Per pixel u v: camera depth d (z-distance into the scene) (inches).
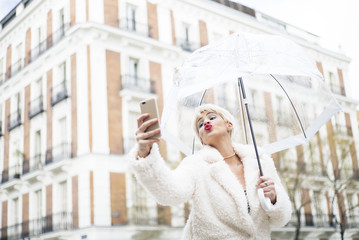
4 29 968.3
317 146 843.4
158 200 81.0
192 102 130.1
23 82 876.6
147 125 75.0
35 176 762.8
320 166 830.5
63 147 718.5
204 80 97.3
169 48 817.5
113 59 737.6
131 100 738.2
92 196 647.8
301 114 123.5
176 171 86.7
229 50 103.0
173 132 124.6
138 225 666.2
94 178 655.1
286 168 765.3
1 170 886.4
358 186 912.3
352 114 1045.8
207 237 85.0
